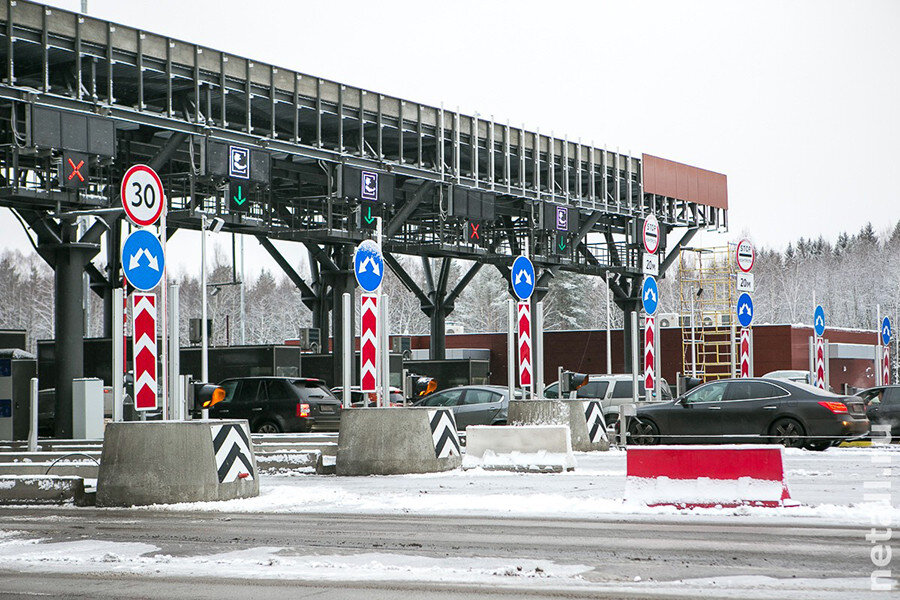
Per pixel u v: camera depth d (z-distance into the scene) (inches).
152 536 529.0
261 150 1617.9
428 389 1643.7
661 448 614.5
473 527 543.8
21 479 692.7
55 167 1632.6
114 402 712.4
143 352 714.2
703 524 545.3
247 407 1336.1
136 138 1590.8
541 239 2239.2
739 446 604.4
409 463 856.9
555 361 3061.0
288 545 490.9
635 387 1163.3
